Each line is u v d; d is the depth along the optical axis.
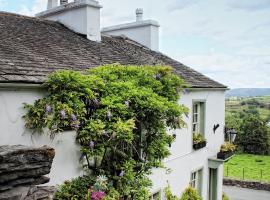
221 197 14.34
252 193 21.02
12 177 4.13
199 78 12.49
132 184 7.30
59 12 11.85
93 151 6.27
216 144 13.34
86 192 6.09
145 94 6.84
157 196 9.55
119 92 6.59
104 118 6.21
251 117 40.72
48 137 5.98
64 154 6.37
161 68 8.02
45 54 7.77
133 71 7.55
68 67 7.39
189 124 11.16
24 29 9.33
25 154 4.30
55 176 6.18
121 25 15.09
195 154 11.73
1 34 8.04
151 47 14.19
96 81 6.23
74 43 10.00
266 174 27.44
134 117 6.66
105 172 6.86
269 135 40.06
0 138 5.14
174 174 10.40
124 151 7.45
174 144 10.30
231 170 29.08
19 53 7.01
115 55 10.63
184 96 10.56
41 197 4.46
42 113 5.59
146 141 7.77
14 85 5.24
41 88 5.81
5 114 5.21
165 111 7.31
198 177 12.42
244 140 40.03
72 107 5.78
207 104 12.33
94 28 11.35
